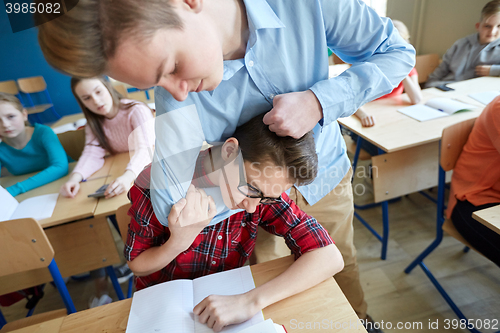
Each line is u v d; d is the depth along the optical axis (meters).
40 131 1.64
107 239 1.34
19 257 1.04
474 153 1.22
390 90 0.67
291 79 0.65
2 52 2.74
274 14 0.56
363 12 0.64
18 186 1.44
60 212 1.23
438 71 2.68
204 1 0.47
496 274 1.52
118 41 0.33
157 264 0.71
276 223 0.83
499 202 1.14
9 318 1.60
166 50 0.35
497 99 1.13
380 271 1.63
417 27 3.32
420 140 1.38
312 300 0.66
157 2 0.33
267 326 0.59
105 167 1.46
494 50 2.32
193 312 0.65
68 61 0.33
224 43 0.54
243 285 0.71
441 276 1.55
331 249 0.75
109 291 1.66
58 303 1.65
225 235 0.82
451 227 1.30
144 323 0.64
